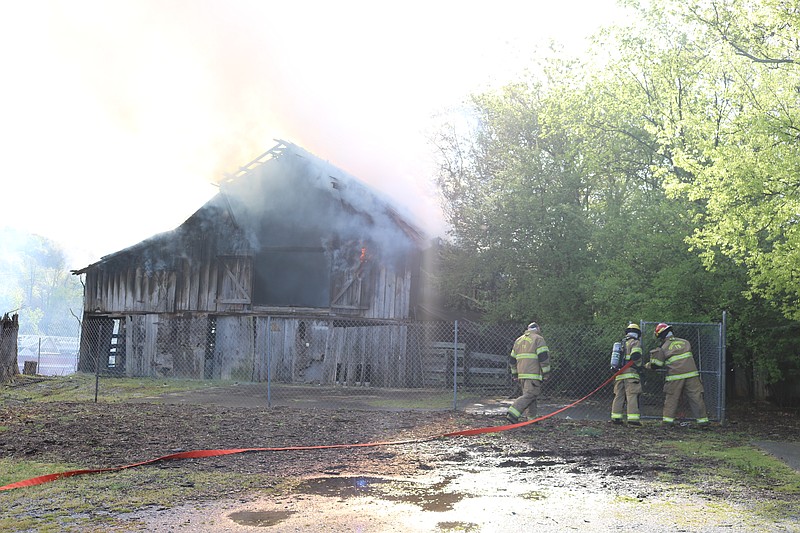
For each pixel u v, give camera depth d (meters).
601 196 22.70
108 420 12.60
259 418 13.30
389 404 17.11
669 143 16.34
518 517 6.41
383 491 7.48
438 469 8.77
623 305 17.28
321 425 12.53
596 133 19.42
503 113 24.05
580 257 20.59
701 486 7.84
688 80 17.33
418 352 23.03
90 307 26.64
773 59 14.80
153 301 25.86
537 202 20.64
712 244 14.07
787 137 13.51
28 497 7.00
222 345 25.00
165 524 6.07
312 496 7.20
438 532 5.92
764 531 5.96
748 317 16.06
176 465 8.78
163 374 25.36
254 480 7.91
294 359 23.97
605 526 6.12
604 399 19.06
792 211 13.14
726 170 13.75
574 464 9.18
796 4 13.62
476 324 22.75
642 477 8.35
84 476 8.02
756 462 9.38
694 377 13.35
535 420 13.12
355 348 23.44
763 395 19.19
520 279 22.00
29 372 24.55
